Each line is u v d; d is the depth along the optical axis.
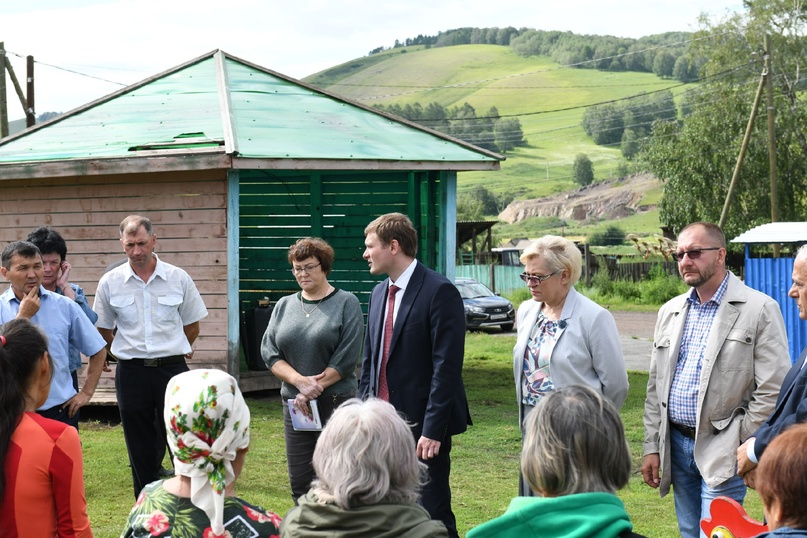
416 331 5.32
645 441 5.11
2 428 3.47
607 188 140.12
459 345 5.28
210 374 3.14
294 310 6.07
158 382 6.57
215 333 10.94
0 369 3.52
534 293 4.91
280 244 14.01
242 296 14.18
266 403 11.75
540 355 4.92
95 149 11.52
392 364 5.38
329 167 11.23
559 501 2.59
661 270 40.44
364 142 12.11
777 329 4.62
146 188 11.12
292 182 13.90
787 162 39.94
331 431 2.97
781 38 42.53
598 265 41.53
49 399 5.72
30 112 22.61
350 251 13.73
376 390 5.49
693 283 4.76
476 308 25.16
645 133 177.50
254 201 14.09
